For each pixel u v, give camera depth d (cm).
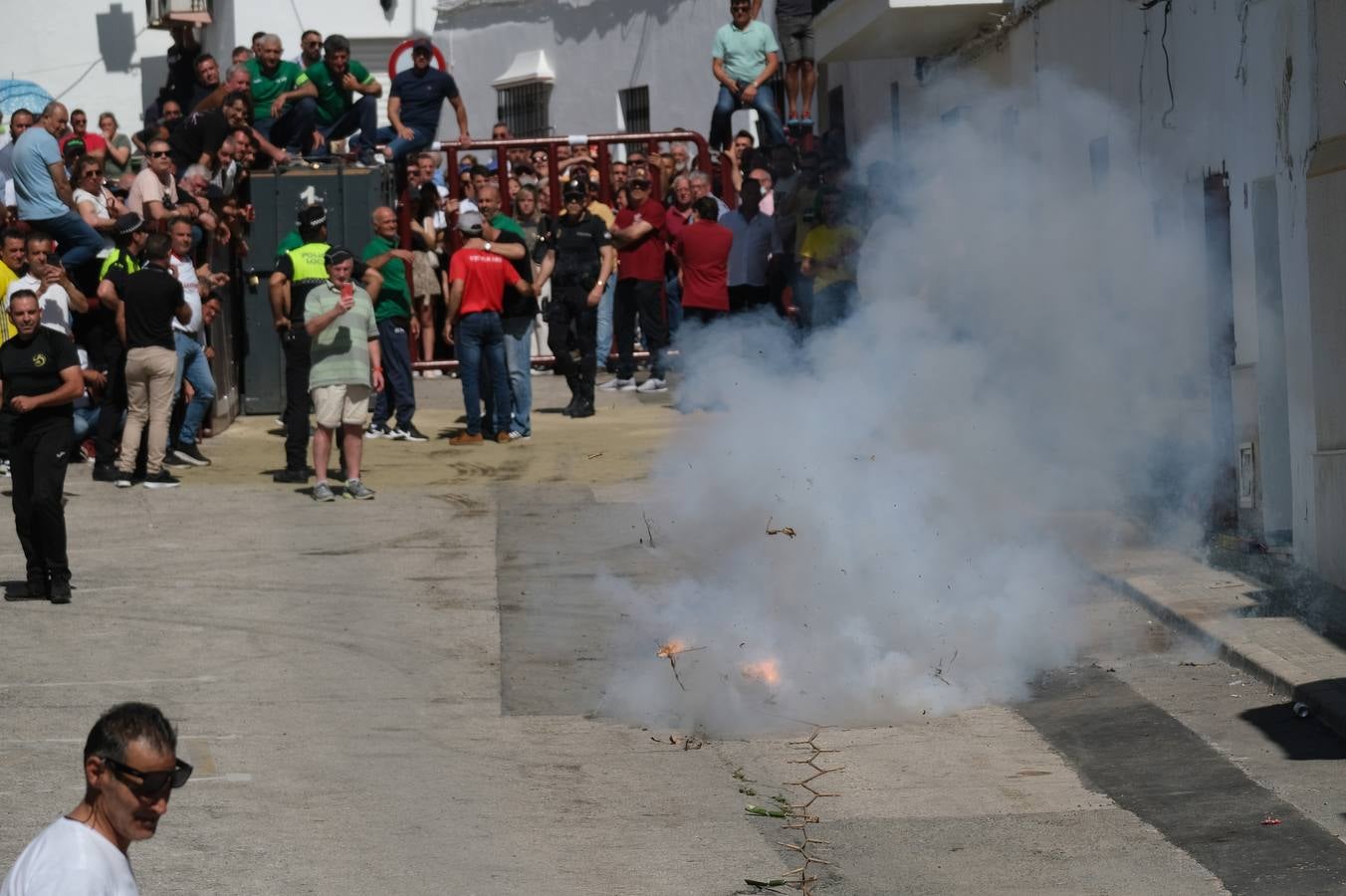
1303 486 2525
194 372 3678
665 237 4694
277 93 4750
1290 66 2480
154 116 5566
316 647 2378
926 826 1694
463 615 2534
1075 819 1698
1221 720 1953
